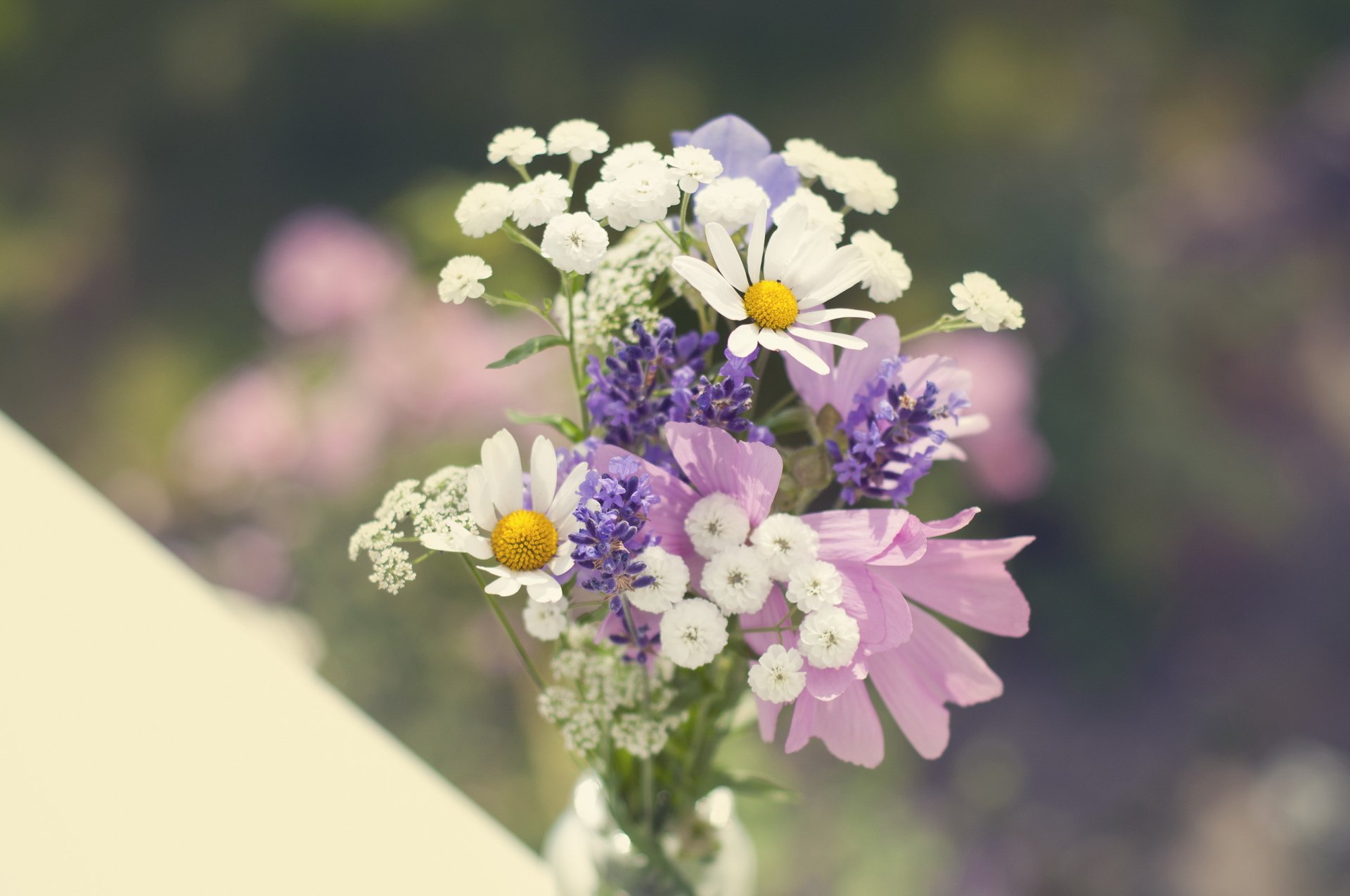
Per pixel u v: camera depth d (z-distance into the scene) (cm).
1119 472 199
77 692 60
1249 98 234
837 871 133
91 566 64
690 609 49
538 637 52
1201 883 171
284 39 237
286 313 146
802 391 54
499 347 136
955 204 209
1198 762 185
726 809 59
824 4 225
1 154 241
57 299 228
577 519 49
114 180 240
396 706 132
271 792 60
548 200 50
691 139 54
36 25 245
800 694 50
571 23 233
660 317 54
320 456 137
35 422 211
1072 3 230
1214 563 202
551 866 62
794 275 50
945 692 53
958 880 162
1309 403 213
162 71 246
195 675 62
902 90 223
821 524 50
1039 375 198
